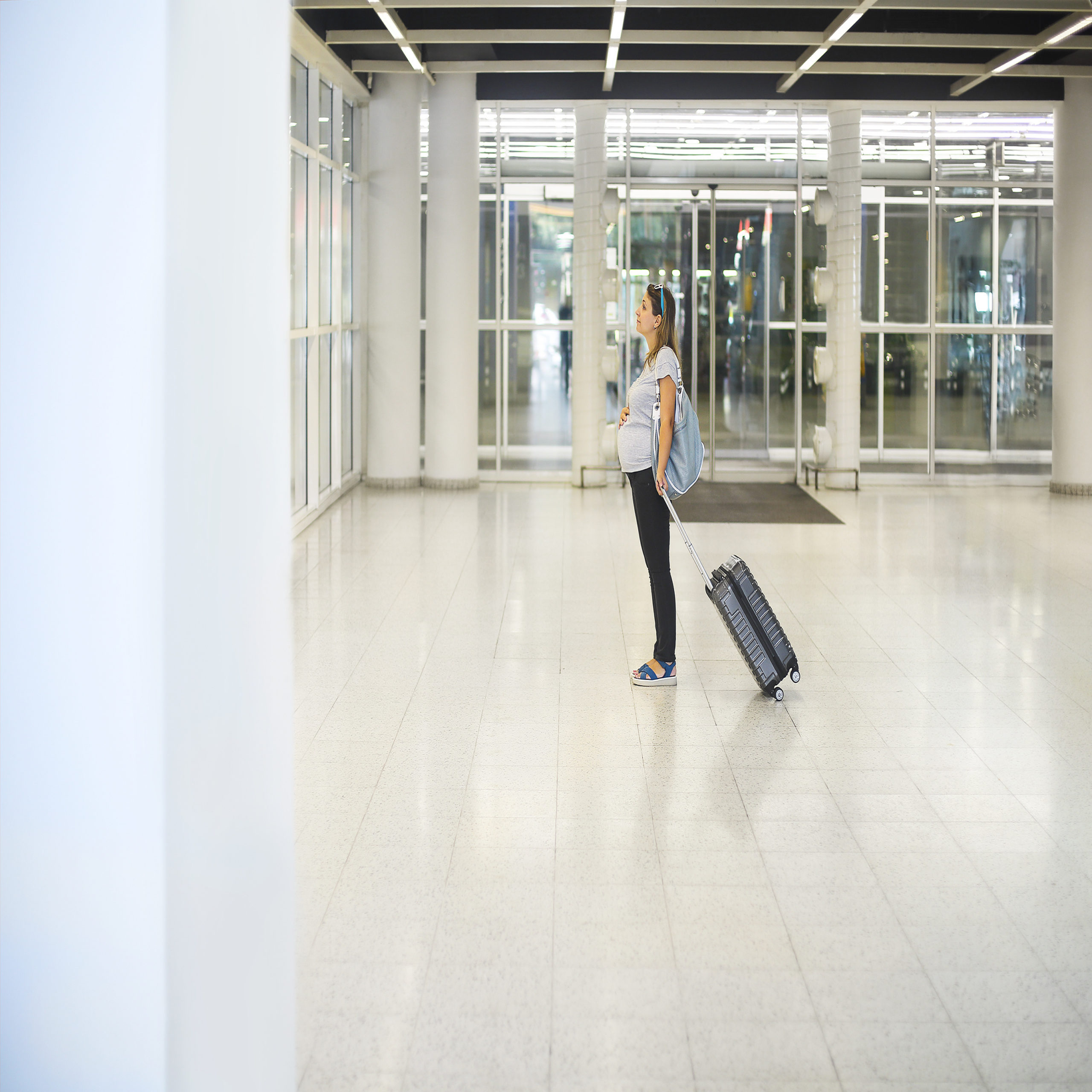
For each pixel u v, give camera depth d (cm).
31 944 196
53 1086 198
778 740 527
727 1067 283
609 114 1465
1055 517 1180
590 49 1140
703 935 348
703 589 842
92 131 183
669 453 588
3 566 190
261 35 218
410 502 1283
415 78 1329
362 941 343
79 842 193
